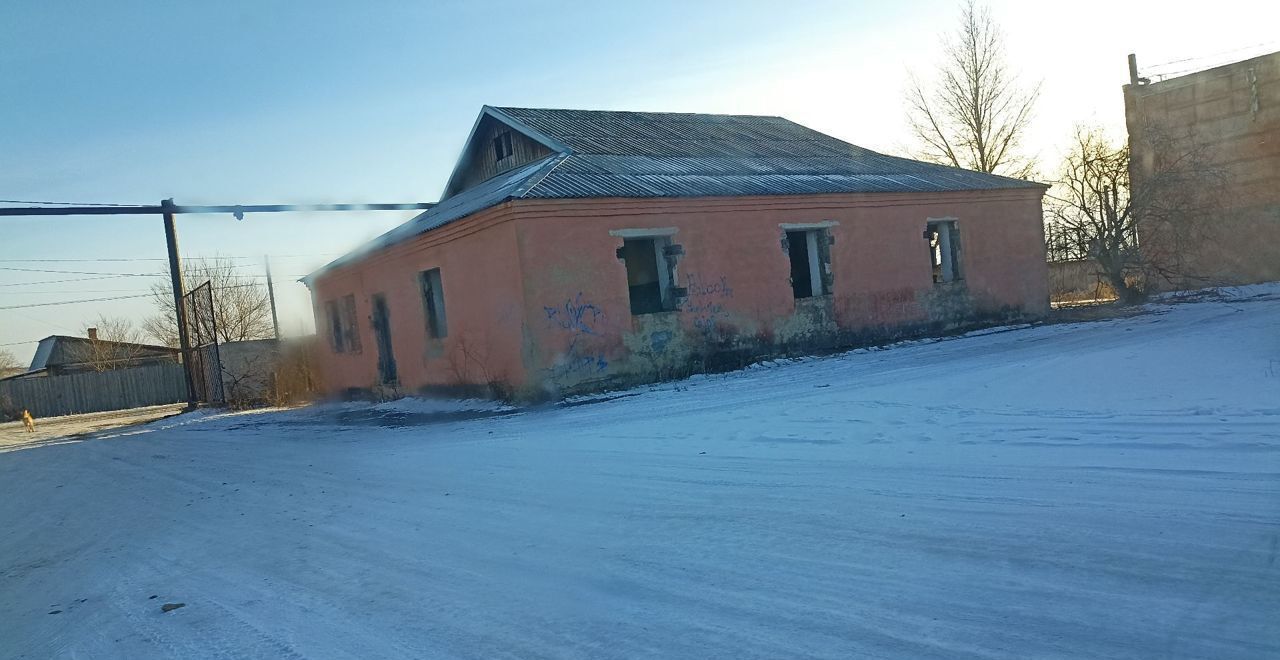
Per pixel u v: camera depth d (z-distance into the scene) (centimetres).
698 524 598
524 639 416
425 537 651
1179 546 443
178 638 480
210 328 3130
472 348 1800
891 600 412
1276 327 1460
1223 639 336
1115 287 2762
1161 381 982
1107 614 369
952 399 1034
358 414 2041
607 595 468
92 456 1748
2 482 1455
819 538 528
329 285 2608
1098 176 2695
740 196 1886
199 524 822
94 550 768
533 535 619
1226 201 2934
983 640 355
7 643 521
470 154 2502
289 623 481
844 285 2105
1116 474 604
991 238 2459
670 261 1803
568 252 1644
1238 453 628
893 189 2205
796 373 1698
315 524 751
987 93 3853
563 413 1434
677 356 1781
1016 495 575
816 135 2927
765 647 374
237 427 2100
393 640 434
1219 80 3128
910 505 580
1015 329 2320
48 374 5569
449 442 1238
